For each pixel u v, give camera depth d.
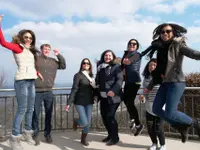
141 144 4.78
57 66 4.97
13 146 4.09
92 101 4.89
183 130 3.49
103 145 4.77
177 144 4.70
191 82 7.32
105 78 4.80
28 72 4.09
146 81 4.43
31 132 4.45
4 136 5.05
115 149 4.52
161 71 3.62
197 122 3.57
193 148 4.46
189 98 6.52
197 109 6.42
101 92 4.83
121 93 4.85
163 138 4.20
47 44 4.77
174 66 3.34
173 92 3.39
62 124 5.96
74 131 5.86
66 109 4.71
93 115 6.09
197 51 3.08
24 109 4.13
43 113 5.62
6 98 5.16
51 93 4.87
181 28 3.44
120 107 5.89
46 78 4.73
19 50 4.04
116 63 4.85
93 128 5.94
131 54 4.78
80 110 4.72
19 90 4.07
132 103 5.00
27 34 4.15
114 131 4.76
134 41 4.84
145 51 3.86
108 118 4.77
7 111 5.15
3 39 3.78
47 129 4.90
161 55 3.61
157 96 3.65
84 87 4.79
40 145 4.70
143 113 5.57
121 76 4.72
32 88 4.24
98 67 4.98
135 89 4.99
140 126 5.03
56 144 4.80
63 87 5.82
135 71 4.95
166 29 3.40
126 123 5.79
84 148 4.59
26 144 4.68
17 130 4.10
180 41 3.28
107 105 4.96
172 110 3.41
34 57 4.44
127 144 4.79
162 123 4.17
